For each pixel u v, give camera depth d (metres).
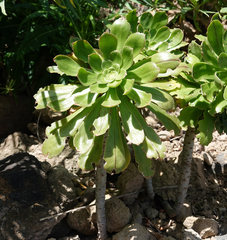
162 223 0.57
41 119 0.82
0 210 0.46
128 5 0.79
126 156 0.42
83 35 0.74
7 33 0.79
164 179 0.62
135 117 0.38
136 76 0.38
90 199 0.57
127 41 0.39
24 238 0.46
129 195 0.58
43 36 0.71
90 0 0.62
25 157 0.56
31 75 0.78
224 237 0.51
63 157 0.68
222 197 0.62
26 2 0.79
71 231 0.56
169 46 0.48
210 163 0.67
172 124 0.41
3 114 0.80
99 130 0.37
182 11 0.75
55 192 0.54
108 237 0.54
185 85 0.45
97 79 0.38
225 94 0.37
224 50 0.41
